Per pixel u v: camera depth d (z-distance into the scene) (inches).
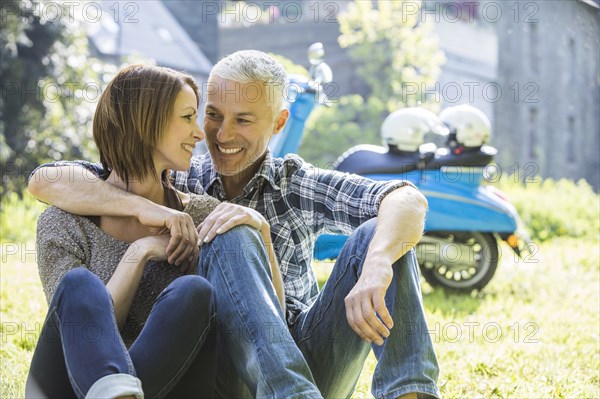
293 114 187.6
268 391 68.4
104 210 79.3
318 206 91.6
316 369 80.9
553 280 205.2
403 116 199.9
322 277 203.0
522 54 511.2
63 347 67.0
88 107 421.4
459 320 162.7
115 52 612.1
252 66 88.1
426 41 597.3
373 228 79.7
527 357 133.2
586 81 436.8
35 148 396.8
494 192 208.7
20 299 156.8
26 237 262.2
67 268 77.4
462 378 120.6
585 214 314.7
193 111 81.3
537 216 305.9
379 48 599.5
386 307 75.9
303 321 82.0
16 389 107.1
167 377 68.9
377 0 617.0
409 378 72.4
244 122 88.2
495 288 201.2
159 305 69.9
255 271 72.6
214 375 73.1
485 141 201.6
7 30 391.9
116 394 62.7
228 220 74.2
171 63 697.0
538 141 515.2
